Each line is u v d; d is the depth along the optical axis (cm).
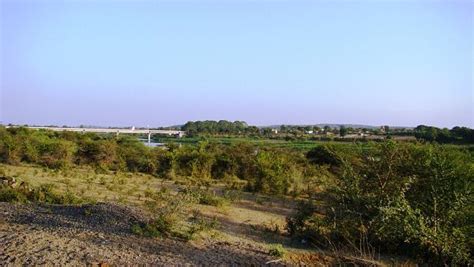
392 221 927
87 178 1950
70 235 846
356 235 992
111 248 784
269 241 1035
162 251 805
